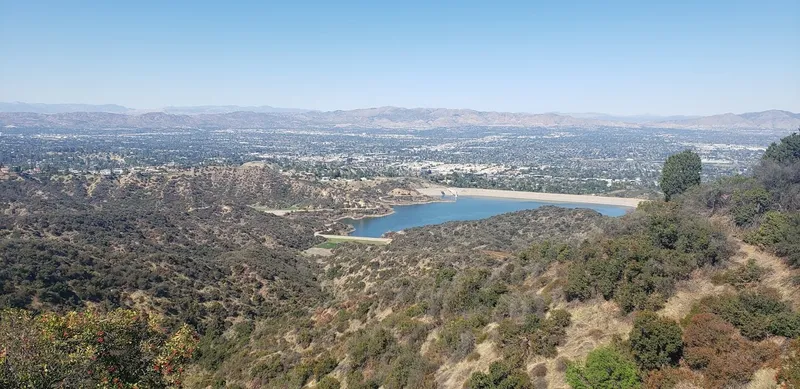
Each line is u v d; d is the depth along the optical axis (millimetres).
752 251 34562
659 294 29922
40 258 62125
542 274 39062
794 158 60906
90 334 20984
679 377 23906
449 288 43500
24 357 19109
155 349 23625
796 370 21703
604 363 24562
